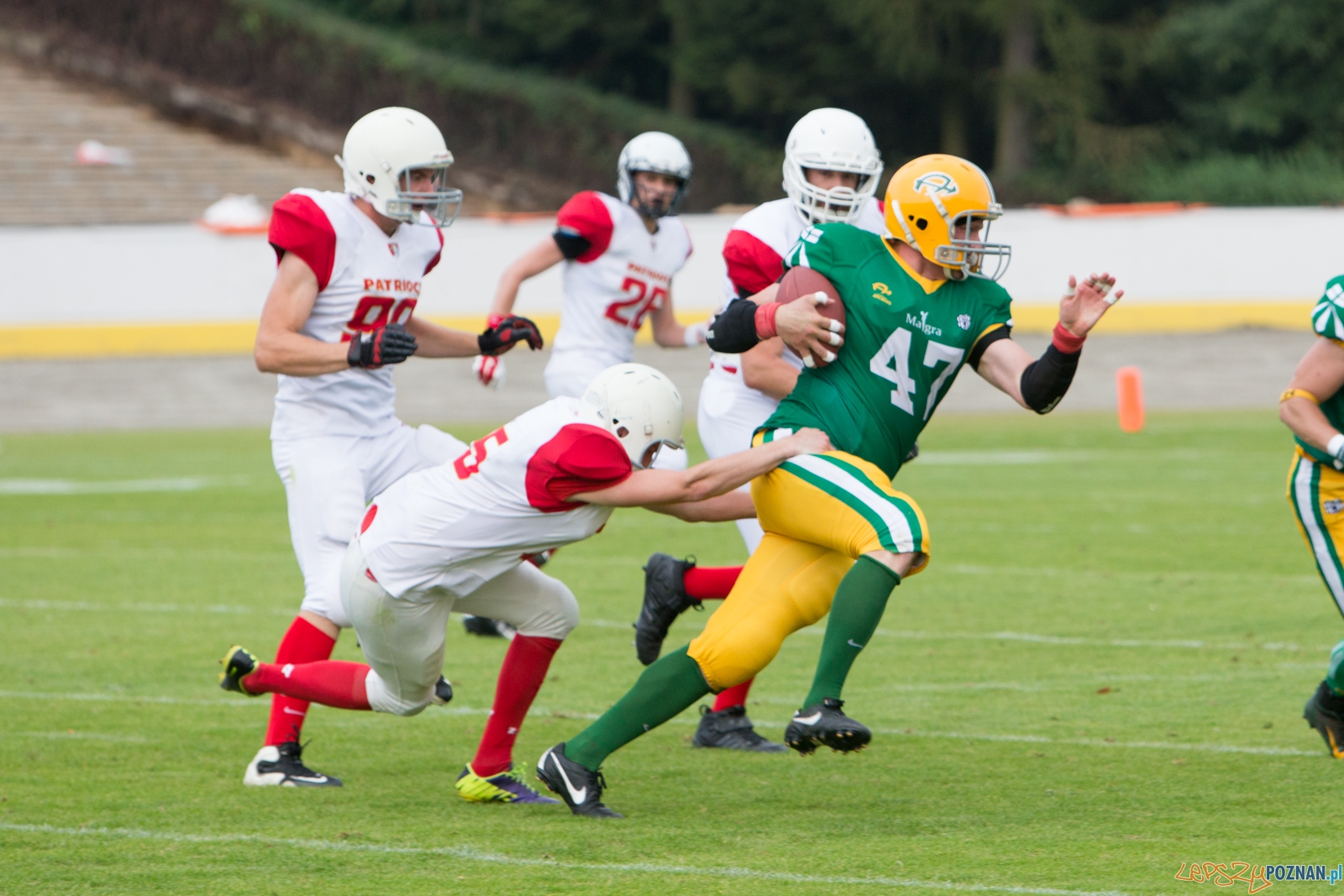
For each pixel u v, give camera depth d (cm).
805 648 2341
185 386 6538
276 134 10925
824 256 1417
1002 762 1656
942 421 5888
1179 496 3831
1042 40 12412
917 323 1389
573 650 2303
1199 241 7550
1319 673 2048
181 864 1302
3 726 1848
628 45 13375
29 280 6969
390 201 1658
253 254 7162
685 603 1631
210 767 1669
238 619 2527
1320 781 1543
